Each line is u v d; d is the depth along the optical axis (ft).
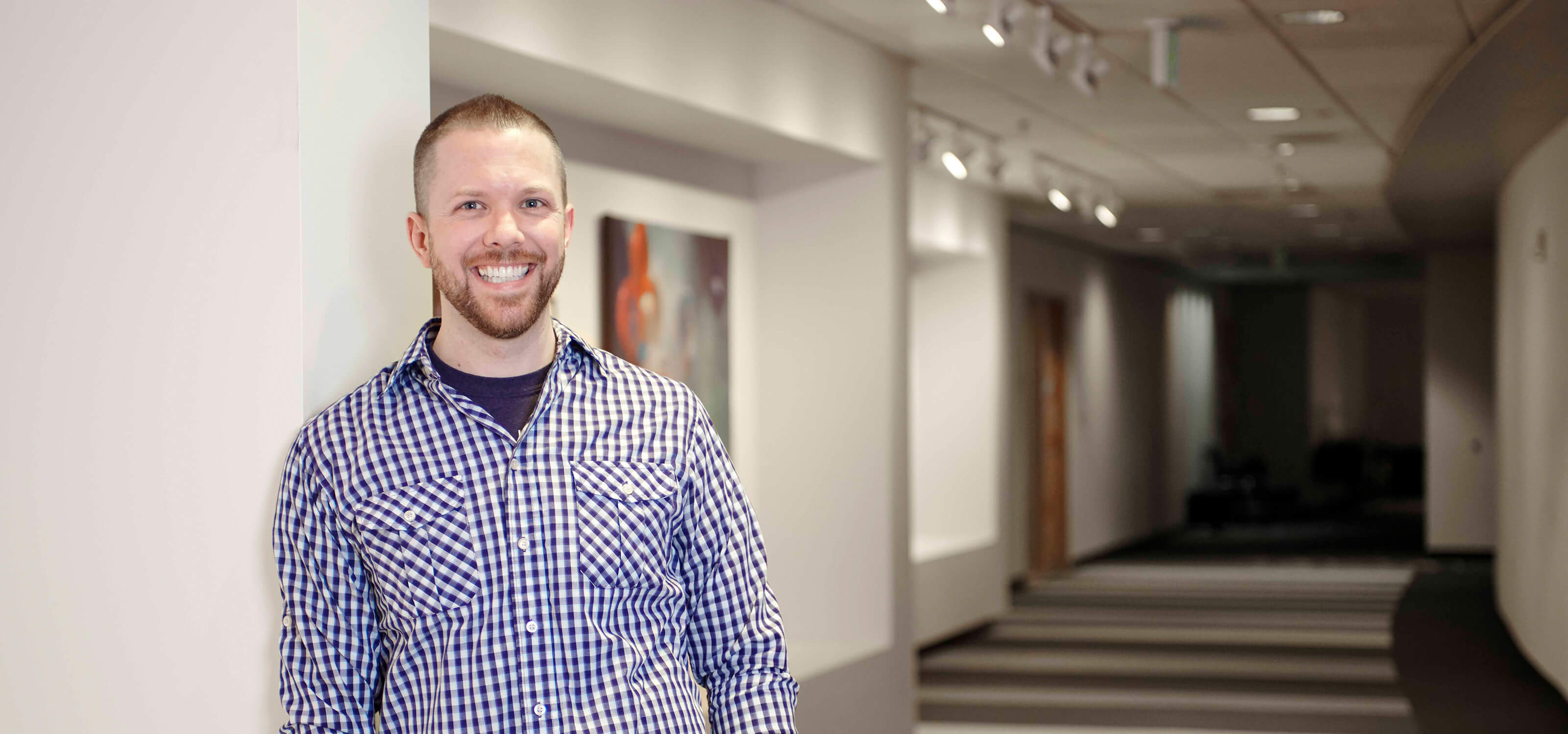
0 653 8.28
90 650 8.05
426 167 6.66
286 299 7.59
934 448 35.60
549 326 6.87
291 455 6.73
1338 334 77.97
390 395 6.70
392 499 6.46
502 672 6.38
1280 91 22.89
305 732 6.56
